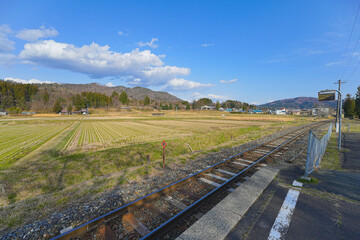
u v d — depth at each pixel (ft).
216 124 164.76
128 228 16.06
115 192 24.63
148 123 188.34
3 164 44.34
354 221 15.98
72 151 60.08
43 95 524.93
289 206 18.62
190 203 20.12
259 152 45.14
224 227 15.12
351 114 318.45
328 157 41.01
